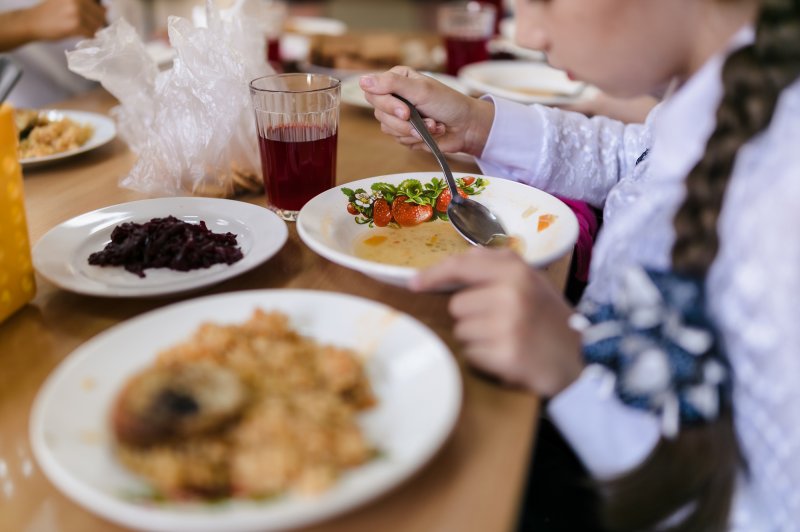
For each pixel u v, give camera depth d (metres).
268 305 0.67
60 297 0.77
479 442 0.56
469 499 0.51
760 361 0.61
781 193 0.57
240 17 1.12
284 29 2.25
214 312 0.66
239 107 1.03
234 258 0.82
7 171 0.69
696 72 0.69
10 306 0.72
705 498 0.63
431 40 2.24
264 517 0.43
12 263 0.72
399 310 0.76
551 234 0.86
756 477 0.66
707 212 0.60
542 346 0.61
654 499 0.63
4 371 0.65
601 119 1.23
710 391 0.61
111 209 0.93
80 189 1.07
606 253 0.70
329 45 1.96
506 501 0.50
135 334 0.62
